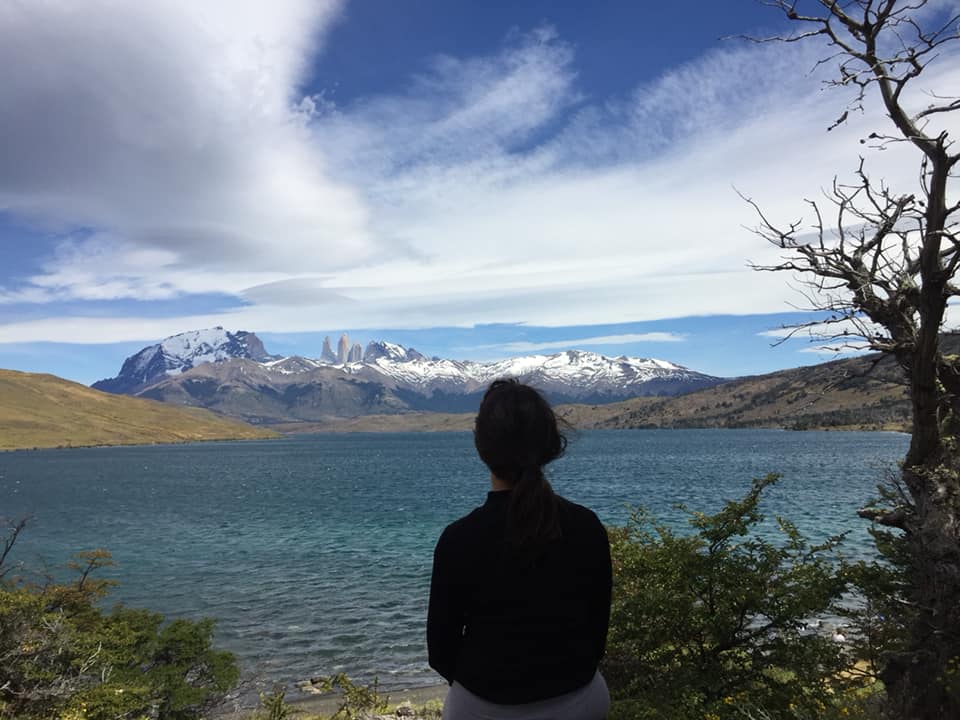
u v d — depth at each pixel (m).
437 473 125.50
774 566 8.91
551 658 2.36
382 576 33.41
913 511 9.53
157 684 12.38
